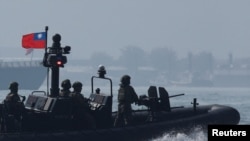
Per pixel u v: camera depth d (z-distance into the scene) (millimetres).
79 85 53688
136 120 65500
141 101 59781
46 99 52156
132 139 55250
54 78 52969
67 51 52875
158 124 58250
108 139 53562
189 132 61094
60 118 51656
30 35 55344
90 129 53094
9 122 49781
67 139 50875
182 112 69500
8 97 50250
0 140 47812
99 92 58125
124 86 58250
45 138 49781
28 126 50500
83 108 53406
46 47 53844
